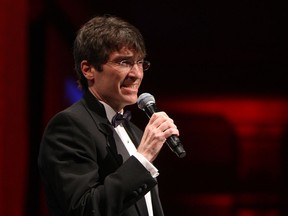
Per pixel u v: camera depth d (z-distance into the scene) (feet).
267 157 66.13
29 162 38.32
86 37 16.49
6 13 35.99
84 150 15.64
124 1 45.88
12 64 36.55
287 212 65.41
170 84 56.03
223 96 58.70
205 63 54.13
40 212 38.50
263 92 58.65
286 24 50.83
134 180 14.98
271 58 53.11
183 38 50.31
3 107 35.73
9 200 35.96
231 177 63.77
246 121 62.85
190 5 49.34
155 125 15.72
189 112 59.67
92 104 16.58
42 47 39.52
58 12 40.65
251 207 65.05
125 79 16.28
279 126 64.03
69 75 42.06
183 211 62.08
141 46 16.44
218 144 62.69
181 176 62.28
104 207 14.76
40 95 39.24
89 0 43.96
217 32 50.70
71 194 15.03
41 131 39.17
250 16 50.67
